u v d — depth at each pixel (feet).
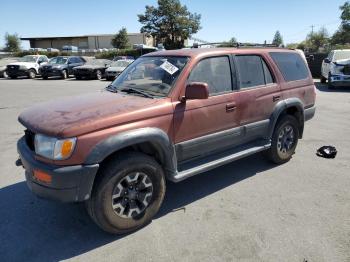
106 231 10.77
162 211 12.54
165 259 9.74
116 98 12.10
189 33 191.31
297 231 11.03
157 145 11.30
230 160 13.73
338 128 25.32
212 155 13.73
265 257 9.73
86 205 10.55
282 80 16.33
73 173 9.48
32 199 13.62
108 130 10.01
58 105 11.76
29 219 12.09
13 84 62.95
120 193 10.60
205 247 10.27
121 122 10.28
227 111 13.48
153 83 12.77
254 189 14.35
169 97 11.80
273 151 16.44
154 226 11.50
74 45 232.32
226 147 14.17
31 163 10.04
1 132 24.30
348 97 42.19
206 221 11.76
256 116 14.97
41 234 11.15
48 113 10.92
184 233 11.03
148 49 141.59
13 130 24.91
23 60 82.89
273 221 11.68
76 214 12.40
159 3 185.06
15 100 40.22
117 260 9.74
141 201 11.20
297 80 17.31
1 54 162.09
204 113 12.61
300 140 21.94
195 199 13.50
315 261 9.52
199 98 11.32
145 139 10.66
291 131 17.22
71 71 80.43
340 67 49.39
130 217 10.95
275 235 10.82
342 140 21.95
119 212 10.73
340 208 12.57
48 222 11.89
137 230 11.27
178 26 186.70
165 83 12.35
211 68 13.28
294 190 14.20
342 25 192.24
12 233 11.22
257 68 15.34
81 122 9.77
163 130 11.34
